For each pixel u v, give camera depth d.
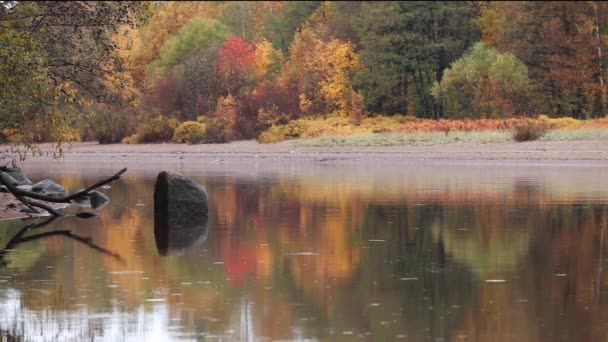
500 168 57.72
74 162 79.50
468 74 95.19
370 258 21.66
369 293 17.31
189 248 23.78
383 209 33.25
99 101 30.91
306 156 77.12
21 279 19.08
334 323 14.88
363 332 14.27
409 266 20.42
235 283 18.52
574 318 15.07
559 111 99.19
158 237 26.22
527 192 39.38
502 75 93.12
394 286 18.00
